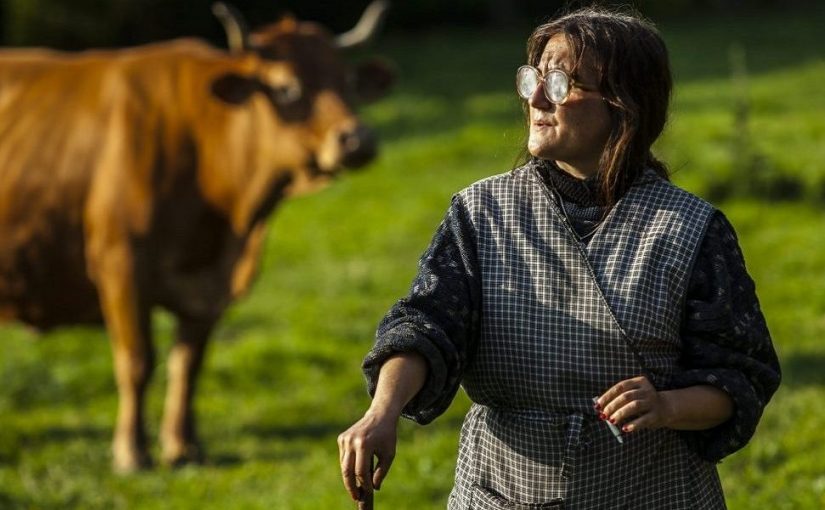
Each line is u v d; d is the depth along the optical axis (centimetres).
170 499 1199
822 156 2744
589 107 514
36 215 1383
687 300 506
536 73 521
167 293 1386
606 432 505
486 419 528
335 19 5062
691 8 5775
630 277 503
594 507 508
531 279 511
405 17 5312
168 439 1386
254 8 4806
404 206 2850
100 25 4344
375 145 1388
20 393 1734
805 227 2348
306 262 2534
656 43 523
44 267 1398
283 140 1381
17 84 1427
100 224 1366
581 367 504
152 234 1365
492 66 4462
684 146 2847
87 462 1377
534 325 508
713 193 2573
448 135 3425
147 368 1371
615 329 500
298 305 2202
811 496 1014
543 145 518
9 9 4338
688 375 503
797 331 1745
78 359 1948
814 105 3484
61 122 1397
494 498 519
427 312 504
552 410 511
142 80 1402
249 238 1415
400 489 1125
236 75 1345
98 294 1416
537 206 519
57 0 4303
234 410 1598
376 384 495
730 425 506
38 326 1455
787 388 1425
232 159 1382
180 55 1423
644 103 516
